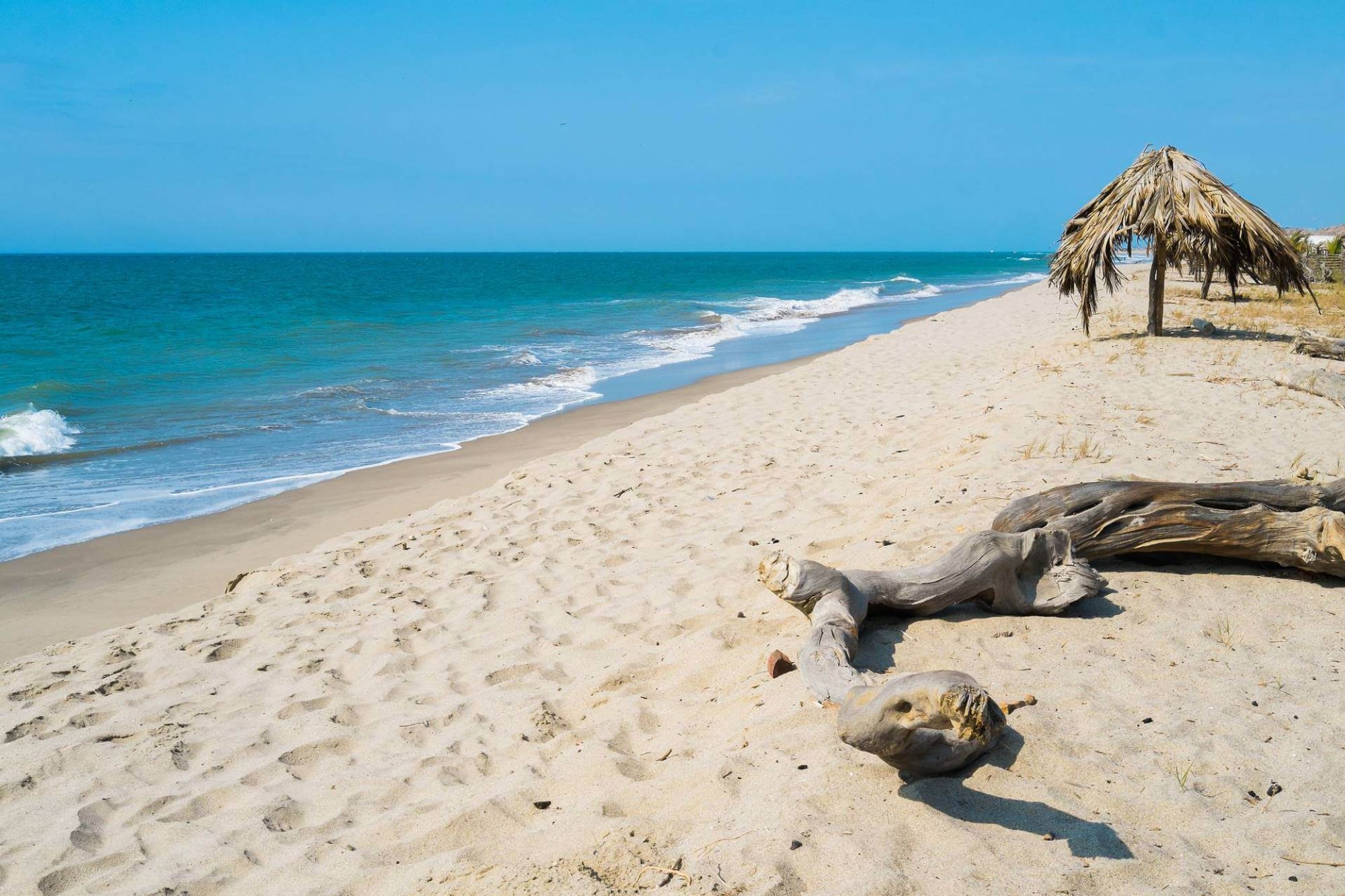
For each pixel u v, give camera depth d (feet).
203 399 53.36
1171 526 16.20
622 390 56.03
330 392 55.11
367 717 15.02
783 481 27.40
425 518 26.86
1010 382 37.40
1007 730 11.37
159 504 32.22
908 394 41.14
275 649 18.03
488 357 71.97
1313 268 86.84
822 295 162.30
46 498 33.06
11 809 12.70
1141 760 10.94
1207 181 41.55
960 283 216.74
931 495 21.76
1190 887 8.73
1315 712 12.07
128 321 102.32
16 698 16.37
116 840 11.88
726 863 9.22
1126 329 51.70
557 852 10.02
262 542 28.17
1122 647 14.03
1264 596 15.80
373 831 11.43
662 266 407.23
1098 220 43.98
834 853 9.22
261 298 149.48
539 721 14.07
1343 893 8.65
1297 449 24.30
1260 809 10.07
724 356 71.41
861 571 14.60
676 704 14.05
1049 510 16.20
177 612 20.65
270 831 11.73
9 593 24.18
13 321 102.42
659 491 27.55
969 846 9.28
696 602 18.26
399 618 19.19
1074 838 9.43
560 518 25.41
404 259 596.70
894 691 9.46
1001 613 15.15
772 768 10.91
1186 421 27.63
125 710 15.65
